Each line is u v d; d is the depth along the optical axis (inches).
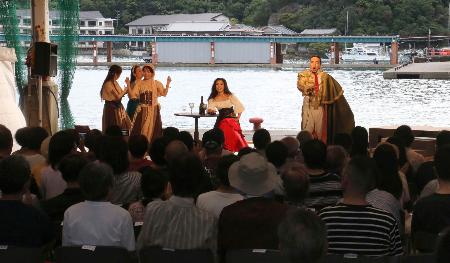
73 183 218.4
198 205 210.8
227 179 209.6
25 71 604.1
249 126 973.8
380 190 223.5
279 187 235.1
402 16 5497.1
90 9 6752.0
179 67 4094.5
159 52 4498.0
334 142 331.3
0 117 482.0
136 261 188.1
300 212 117.7
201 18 6348.4
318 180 227.9
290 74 3073.3
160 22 6451.8
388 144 245.3
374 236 175.8
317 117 498.0
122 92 560.4
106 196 189.8
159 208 189.2
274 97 1672.0
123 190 233.5
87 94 1702.8
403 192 251.8
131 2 6781.5
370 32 5452.8
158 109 562.6
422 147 458.9
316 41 4362.7
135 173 238.5
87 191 187.8
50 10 641.6
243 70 3629.4
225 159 215.0
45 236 192.7
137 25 6520.7
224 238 187.2
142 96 559.8
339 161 262.7
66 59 631.8
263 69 3789.4
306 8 6033.5
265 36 4424.2
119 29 6594.5
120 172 235.9
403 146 300.8
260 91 1907.0
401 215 224.5
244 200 190.1
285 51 5861.2
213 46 4429.1
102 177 187.8
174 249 173.9
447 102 1497.3
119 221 187.5
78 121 1085.1
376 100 1565.0
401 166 299.7
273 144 265.9
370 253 175.5
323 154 229.5
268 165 198.8
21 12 611.5
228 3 6820.9
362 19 5526.6
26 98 565.3
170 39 4480.8
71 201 215.9
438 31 5472.4
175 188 188.4
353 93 1792.6
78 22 637.3
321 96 494.6
